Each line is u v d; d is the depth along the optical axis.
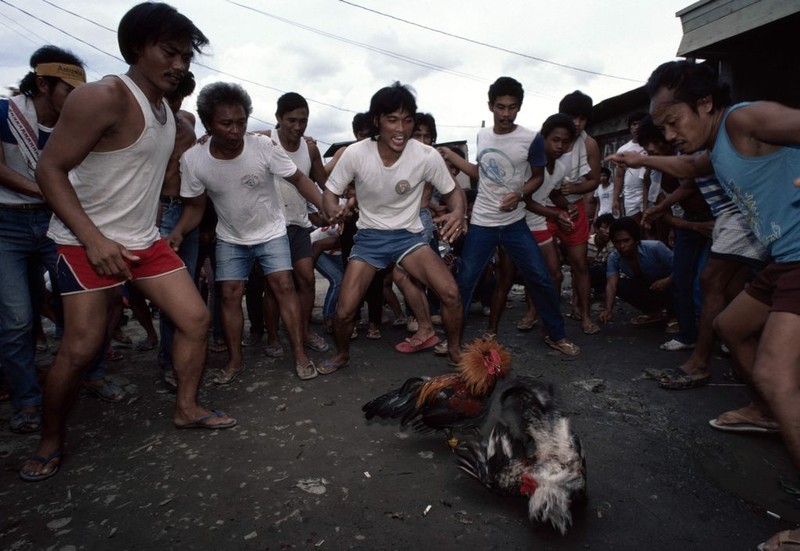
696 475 2.62
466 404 2.79
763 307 2.41
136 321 6.01
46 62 2.91
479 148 4.18
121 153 2.47
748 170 2.12
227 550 2.17
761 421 2.95
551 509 2.12
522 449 2.44
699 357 3.62
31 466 2.71
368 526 2.29
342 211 3.67
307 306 4.54
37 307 3.71
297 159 4.29
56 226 2.56
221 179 3.50
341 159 3.64
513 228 4.17
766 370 2.01
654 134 4.04
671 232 6.17
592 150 4.54
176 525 2.33
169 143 2.70
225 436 3.12
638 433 3.04
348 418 3.33
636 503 2.41
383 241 3.76
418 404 2.88
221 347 4.67
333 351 4.62
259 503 2.47
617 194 6.86
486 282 5.65
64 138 2.26
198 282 4.38
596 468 2.69
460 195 3.84
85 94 2.25
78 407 3.58
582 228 4.79
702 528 2.24
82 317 2.57
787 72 5.93
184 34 2.44
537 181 4.05
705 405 3.37
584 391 3.64
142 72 2.49
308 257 4.45
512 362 4.25
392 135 3.39
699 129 2.26
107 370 4.29
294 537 2.23
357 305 3.93
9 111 2.99
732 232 3.23
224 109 3.22
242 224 3.71
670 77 2.26
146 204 2.71
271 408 3.48
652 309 5.11
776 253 2.24
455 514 2.36
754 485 2.53
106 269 2.36
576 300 5.38
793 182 1.91
